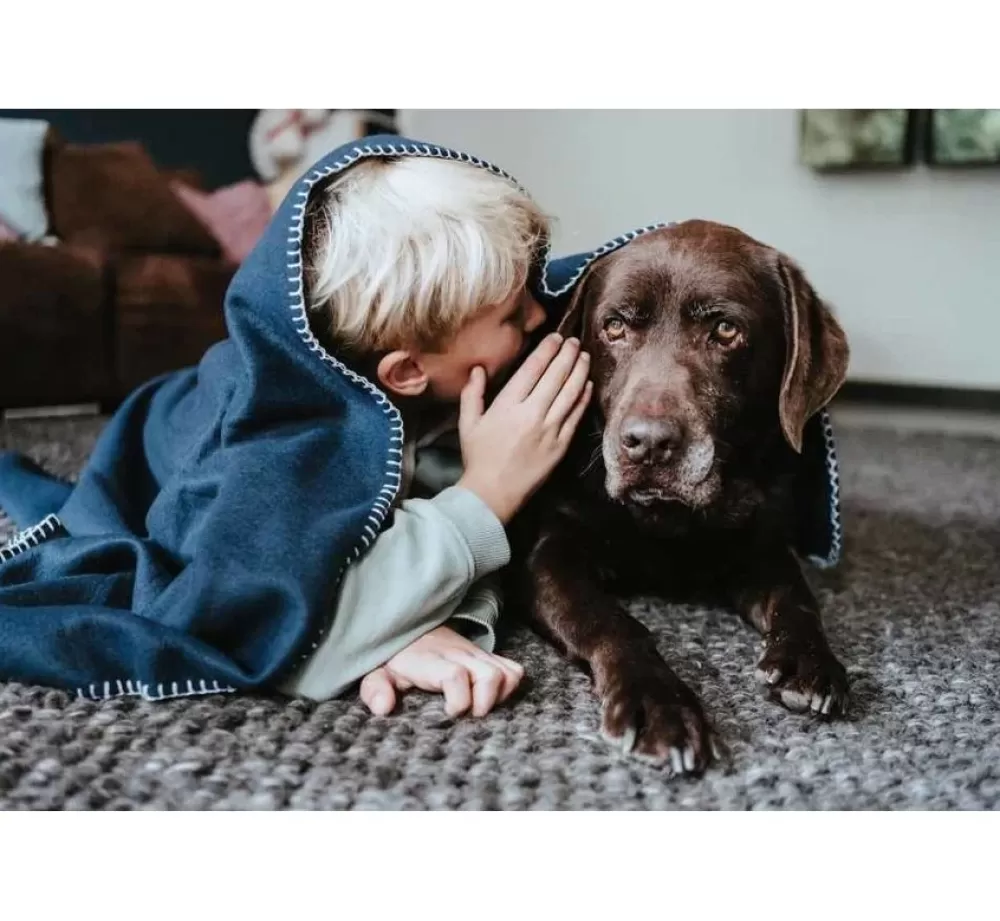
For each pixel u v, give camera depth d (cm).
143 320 332
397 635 104
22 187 360
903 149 351
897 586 149
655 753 89
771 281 124
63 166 369
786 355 124
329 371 111
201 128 439
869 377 380
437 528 106
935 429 329
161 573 110
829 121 357
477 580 117
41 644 100
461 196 113
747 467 127
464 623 115
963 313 363
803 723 100
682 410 113
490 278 112
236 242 382
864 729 99
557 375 117
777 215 383
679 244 122
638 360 119
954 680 112
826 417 136
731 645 120
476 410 117
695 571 131
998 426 334
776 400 126
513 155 425
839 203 372
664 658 114
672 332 119
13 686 102
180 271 337
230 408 112
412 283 109
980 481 233
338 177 115
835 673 103
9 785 85
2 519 168
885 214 366
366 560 104
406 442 120
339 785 86
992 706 105
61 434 264
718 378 118
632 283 121
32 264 312
